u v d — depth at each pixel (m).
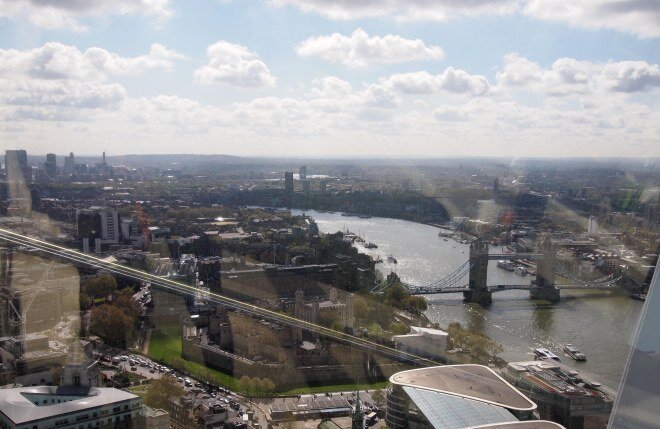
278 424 147.88
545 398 141.00
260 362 185.38
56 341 188.50
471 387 143.88
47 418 114.25
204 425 142.00
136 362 183.88
